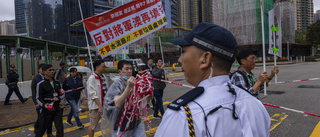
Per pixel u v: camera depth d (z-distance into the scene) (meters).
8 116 6.23
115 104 2.35
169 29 54.69
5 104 7.95
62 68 7.62
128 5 4.27
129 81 2.29
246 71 2.93
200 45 0.84
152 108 6.61
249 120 0.83
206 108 0.76
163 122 0.81
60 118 3.72
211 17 126.81
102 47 4.02
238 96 0.87
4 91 8.74
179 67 31.50
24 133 4.81
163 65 5.23
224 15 50.16
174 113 0.78
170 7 104.44
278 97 7.21
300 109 5.50
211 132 0.72
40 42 10.81
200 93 0.81
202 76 0.88
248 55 2.87
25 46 11.78
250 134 0.79
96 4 69.25
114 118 2.46
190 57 0.88
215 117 0.75
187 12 136.12
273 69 3.27
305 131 3.95
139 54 50.03
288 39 51.06
